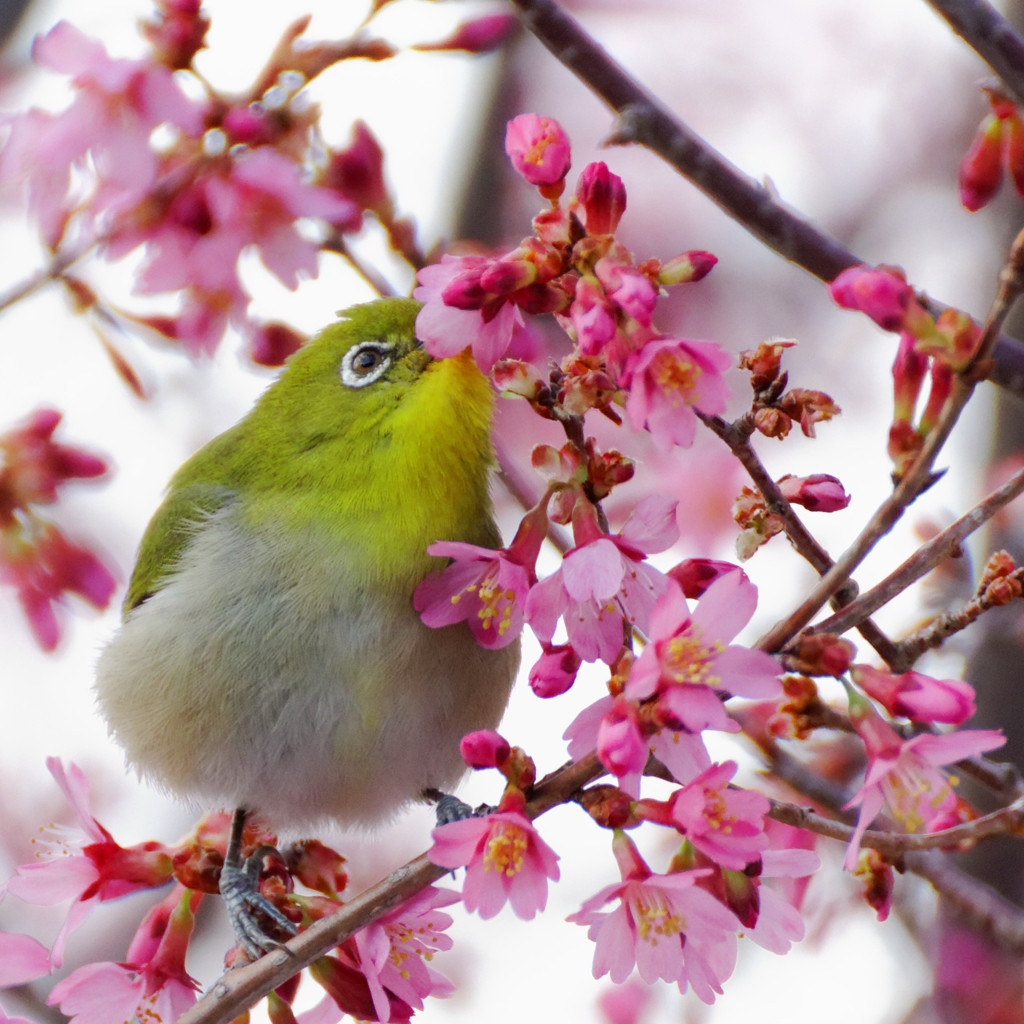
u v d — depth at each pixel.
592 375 6.79
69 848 8.65
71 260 9.76
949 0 8.01
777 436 7.02
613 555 6.78
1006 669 12.17
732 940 7.00
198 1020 7.34
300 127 9.77
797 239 9.01
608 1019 13.56
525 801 6.82
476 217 16.14
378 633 9.45
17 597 10.53
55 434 10.66
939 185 18.41
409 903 7.64
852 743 11.07
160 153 9.52
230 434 11.07
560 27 8.88
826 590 6.49
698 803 6.38
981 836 7.06
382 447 9.66
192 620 9.72
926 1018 12.30
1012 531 12.98
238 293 10.10
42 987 12.61
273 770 9.70
